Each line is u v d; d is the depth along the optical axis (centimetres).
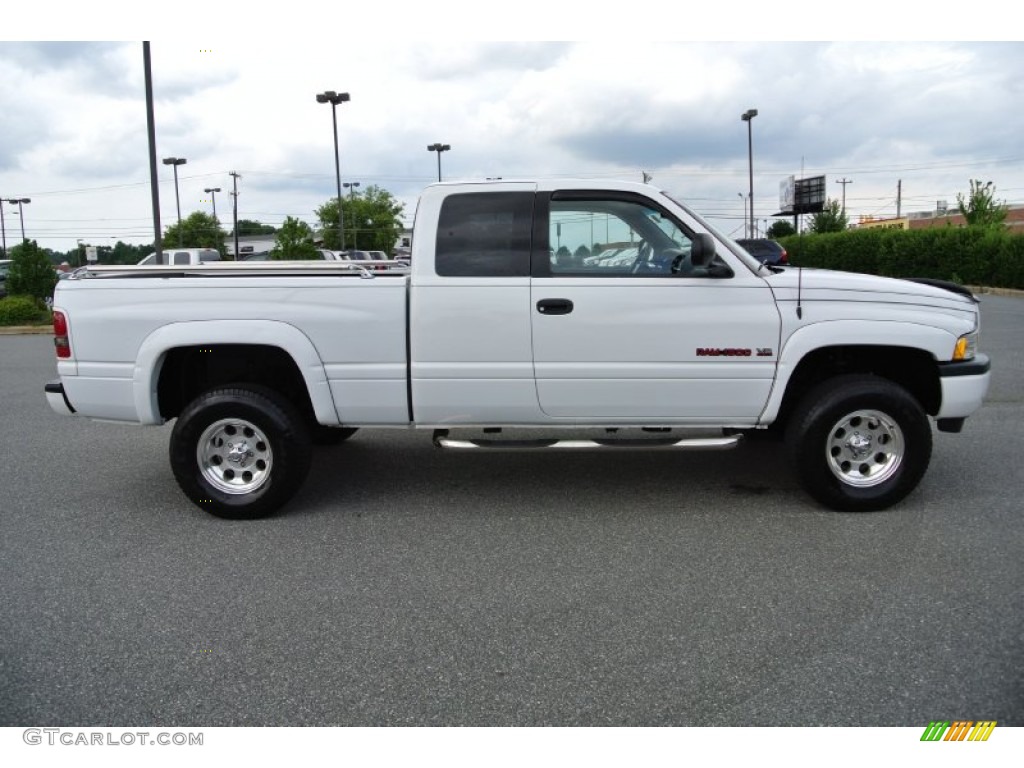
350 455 676
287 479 509
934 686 308
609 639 350
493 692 311
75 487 600
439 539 477
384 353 498
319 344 498
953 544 452
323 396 504
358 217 8212
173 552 462
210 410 504
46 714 300
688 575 418
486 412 506
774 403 498
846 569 421
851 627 356
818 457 498
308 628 365
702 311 490
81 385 511
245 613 381
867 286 495
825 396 495
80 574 430
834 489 501
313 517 521
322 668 330
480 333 493
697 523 497
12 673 329
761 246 1116
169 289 498
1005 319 1589
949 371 496
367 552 458
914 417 493
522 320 491
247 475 522
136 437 774
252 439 517
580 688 312
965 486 557
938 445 667
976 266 2542
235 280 496
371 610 383
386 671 327
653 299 489
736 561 435
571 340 492
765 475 596
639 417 505
